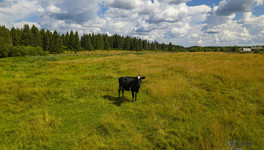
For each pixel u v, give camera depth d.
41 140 4.11
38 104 7.00
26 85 9.77
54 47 70.94
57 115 5.87
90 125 5.03
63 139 4.22
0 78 11.69
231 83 8.19
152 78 11.10
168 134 4.20
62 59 35.50
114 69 17.11
